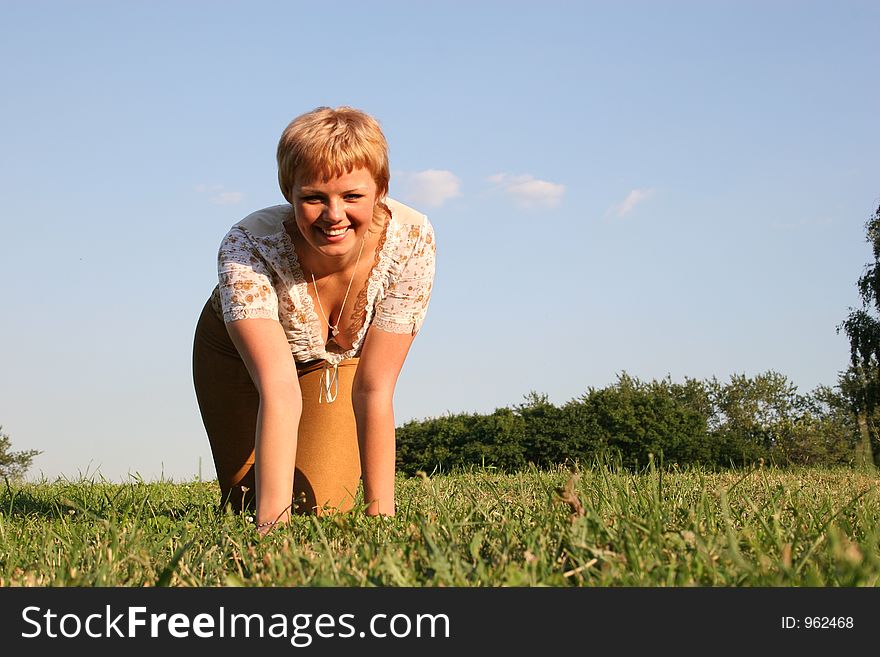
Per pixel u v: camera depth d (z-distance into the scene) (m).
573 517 2.44
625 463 17.89
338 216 3.20
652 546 2.15
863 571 1.90
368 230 3.67
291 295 3.71
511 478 5.95
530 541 2.28
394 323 3.76
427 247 3.79
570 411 19.50
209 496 5.70
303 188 3.19
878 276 35.88
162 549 2.79
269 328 3.43
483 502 3.57
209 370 4.43
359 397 3.72
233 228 3.60
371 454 3.70
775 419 29.48
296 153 3.14
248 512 3.82
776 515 2.66
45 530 3.40
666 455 18.48
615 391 19.98
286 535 2.82
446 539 2.43
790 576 1.88
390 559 2.00
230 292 3.44
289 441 3.26
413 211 3.84
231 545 2.78
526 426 19.42
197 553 2.70
